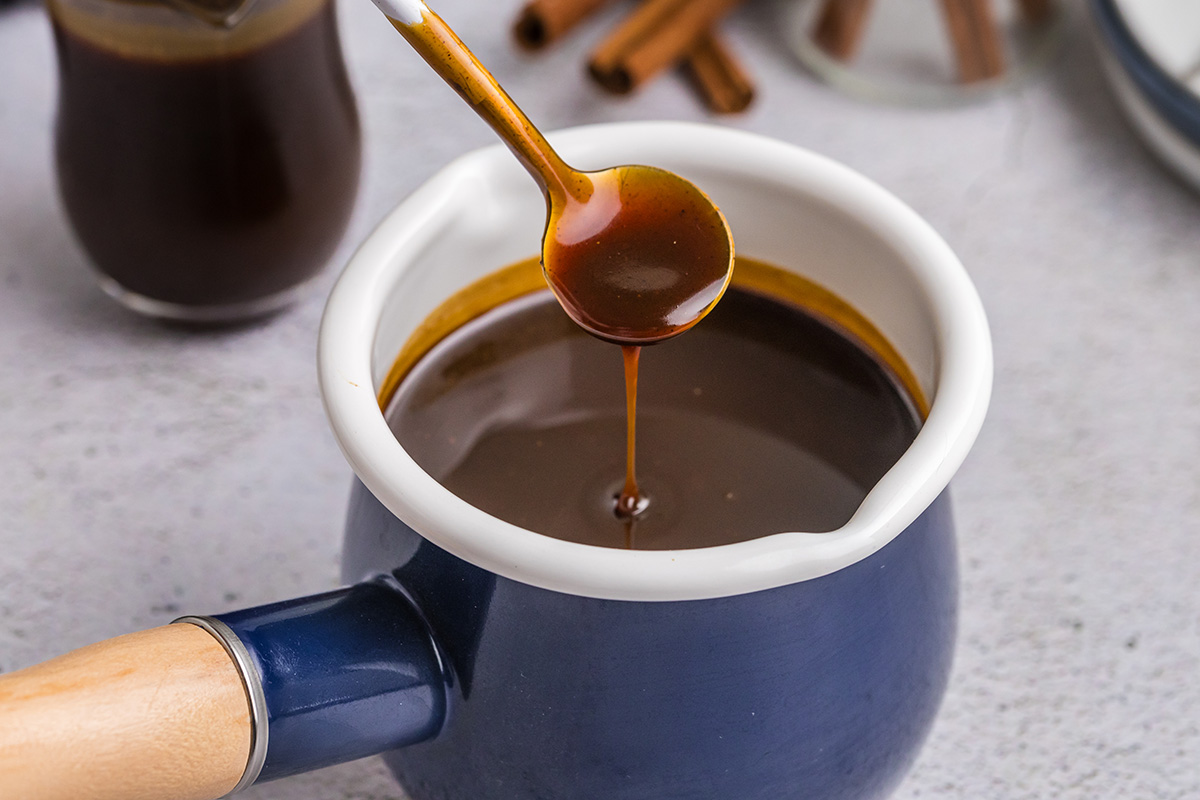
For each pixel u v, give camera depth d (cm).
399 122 65
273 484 55
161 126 54
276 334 59
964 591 53
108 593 52
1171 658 52
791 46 69
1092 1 65
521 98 66
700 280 45
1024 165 64
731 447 47
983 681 51
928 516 43
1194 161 62
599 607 41
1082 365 58
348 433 42
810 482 46
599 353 49
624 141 47
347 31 68
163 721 41
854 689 42
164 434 56
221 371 58
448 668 42
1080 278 61
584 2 67
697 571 40
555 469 46
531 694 42
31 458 55
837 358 48
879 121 66
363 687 42
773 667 41
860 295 47
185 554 53
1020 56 68
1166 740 50
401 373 47
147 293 57
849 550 40
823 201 46
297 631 42
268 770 42
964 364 43
